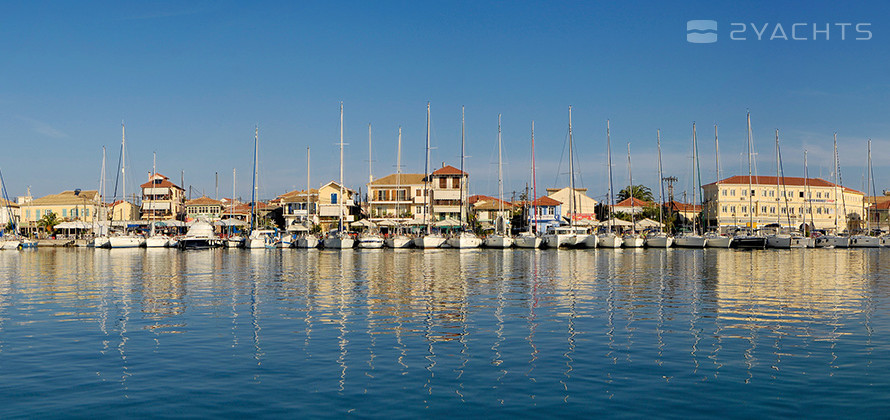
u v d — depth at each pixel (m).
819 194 148.00
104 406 15.01
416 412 14.59
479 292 36.00
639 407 14.88
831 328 24.03
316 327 24.58
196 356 19.69
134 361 19.08
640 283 40.84
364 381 16.98
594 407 14.89
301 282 42.19
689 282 41.47
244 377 17.38
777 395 15.70
